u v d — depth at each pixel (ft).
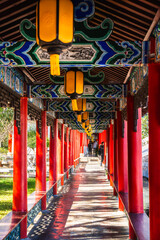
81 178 58.70
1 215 27.17
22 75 21.31
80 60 12.57
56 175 38.86
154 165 11.99
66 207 31.78
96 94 23.00
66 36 8.75
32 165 70.23
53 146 38.78
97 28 12.14
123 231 23.15
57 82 20.67
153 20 10.77
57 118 39.14
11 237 18.39
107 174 58.59
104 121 47.60
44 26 8.59
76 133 91.61
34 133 67.82
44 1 8.56
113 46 12.50
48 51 8.95
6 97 18.24
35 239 21.25
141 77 16.48
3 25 13.01
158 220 11.87
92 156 142.72
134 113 20.88
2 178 56.18
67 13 8.70
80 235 22.15
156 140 11.98
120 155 29.86
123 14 11.73
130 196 20.71
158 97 12.03
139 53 12.41
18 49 12.76
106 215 28.30
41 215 28.30
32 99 24.53
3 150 72.02
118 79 22.49
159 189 11.90
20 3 12.03
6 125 53.98
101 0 11.57
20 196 21.06
